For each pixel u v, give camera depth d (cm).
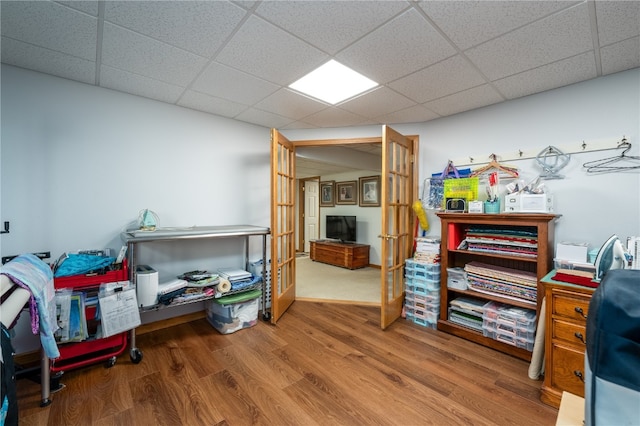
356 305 328
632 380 41
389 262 299
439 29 152
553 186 225
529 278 211
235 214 308
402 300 298
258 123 321
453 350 221
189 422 145
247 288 263
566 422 83
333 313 300
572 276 160
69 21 147
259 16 143
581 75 202
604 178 202
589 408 45
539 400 164
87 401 160
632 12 135
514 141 245
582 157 211
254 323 267
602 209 203
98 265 191
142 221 225
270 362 202
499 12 138
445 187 257
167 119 262
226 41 165
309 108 273
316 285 421
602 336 44
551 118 225
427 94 238
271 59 186
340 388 173
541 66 190
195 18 145
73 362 182
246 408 156
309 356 211
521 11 137
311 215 745
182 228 253
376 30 154
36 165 203
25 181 200
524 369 195
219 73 205
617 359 42
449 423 146
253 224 322
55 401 160
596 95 205
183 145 272
